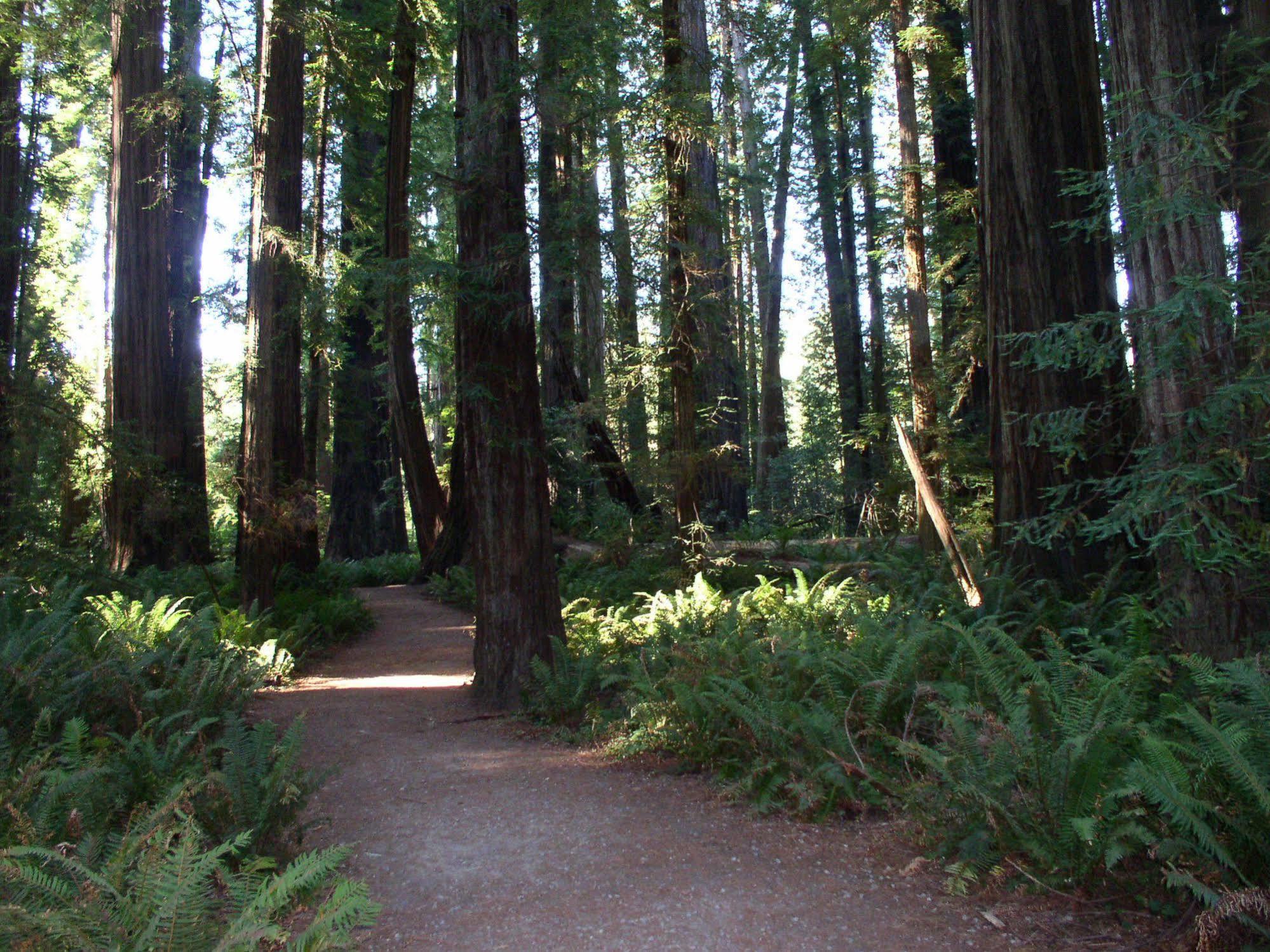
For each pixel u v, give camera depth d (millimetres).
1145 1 5285
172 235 18312
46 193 20031
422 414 18219
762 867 4605
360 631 13289
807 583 10484
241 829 4500
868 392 26438
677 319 11016
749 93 23469
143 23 15844
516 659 8469
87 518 15867
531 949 3805
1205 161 4383
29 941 2990
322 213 16141
